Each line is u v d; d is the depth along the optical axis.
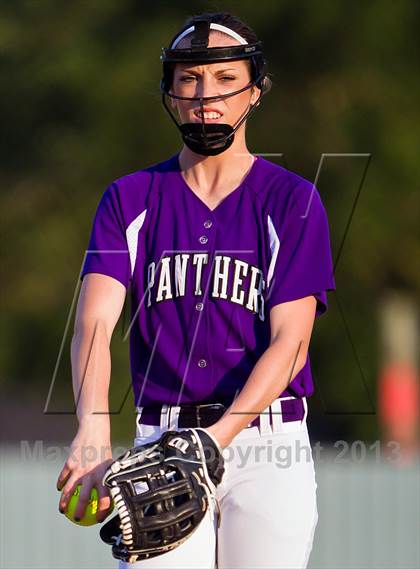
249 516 9.84
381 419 47.16
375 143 48.12
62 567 17.81
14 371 49.69
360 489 18.48
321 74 48.66
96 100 47.72
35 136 48.69
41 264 48.03
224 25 10.09
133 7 48.78
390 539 18.22
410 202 48.34
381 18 48.47
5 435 49.91
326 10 48.34
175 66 10.12
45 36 48.91
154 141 47.78
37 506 18.69
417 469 19.08
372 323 48.19
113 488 8.97
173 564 9.55
